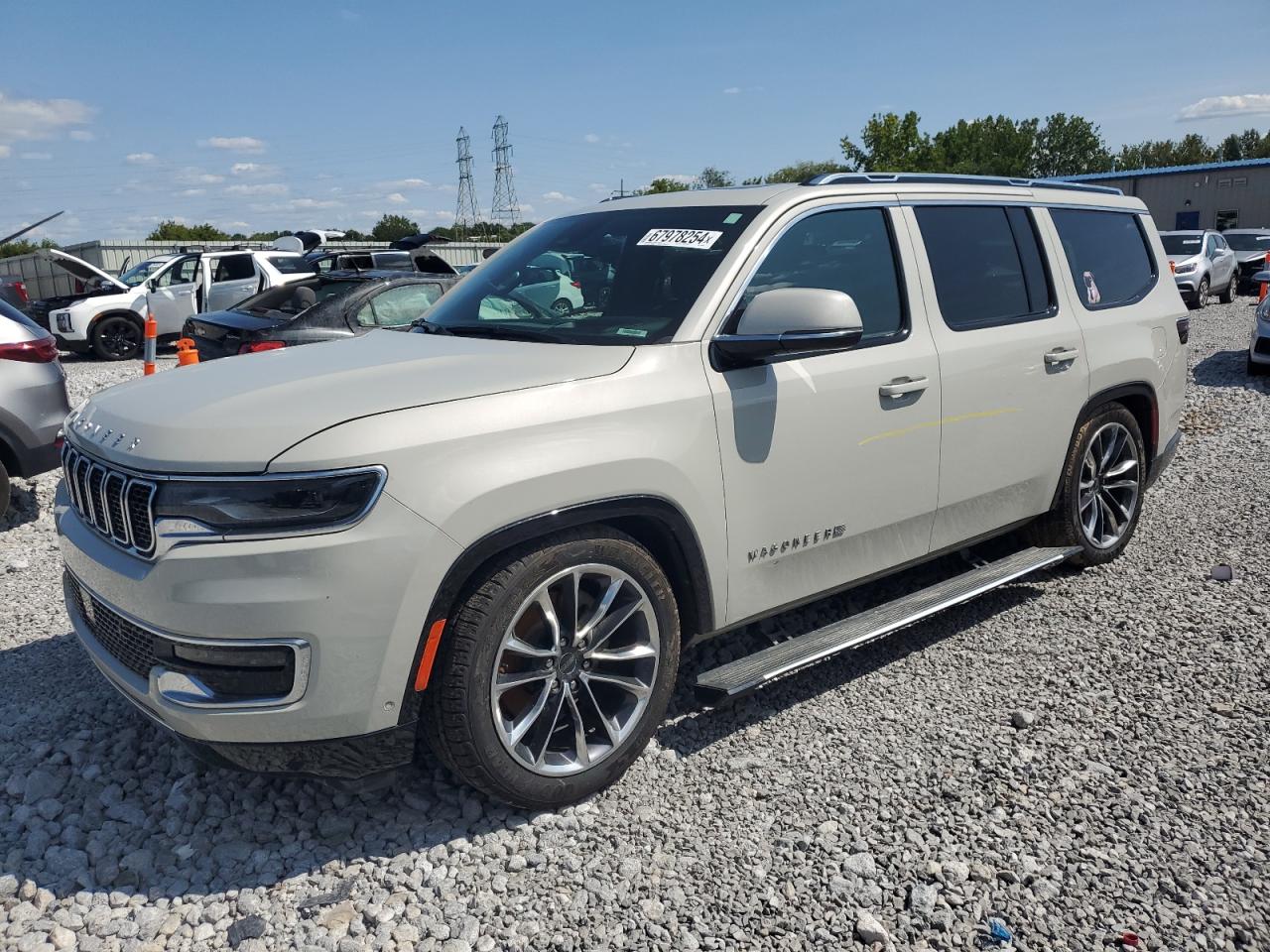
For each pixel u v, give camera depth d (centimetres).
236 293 1727
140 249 3250
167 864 288
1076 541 490
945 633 446
